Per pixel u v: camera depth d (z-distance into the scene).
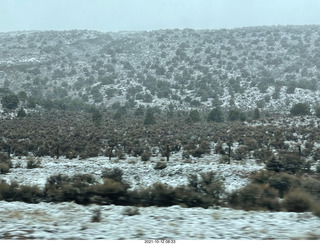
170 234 17.62
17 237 16.91
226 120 166.38
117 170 52.16
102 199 28.05
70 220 20.91
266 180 36.97
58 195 29.20
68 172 66.19
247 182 51.16
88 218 21.47
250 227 19.17
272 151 80.94
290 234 17.69
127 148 96.81
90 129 134.25
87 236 17.17
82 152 94.00
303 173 49.38
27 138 120.62
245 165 65.56
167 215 22.25
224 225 19.64
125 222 20.41
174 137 114.94
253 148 90.94
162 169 64.25
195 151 85.38
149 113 152.62
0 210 23.64
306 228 19.14
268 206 26.61
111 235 17.41
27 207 25.34
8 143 103.81
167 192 27.98
